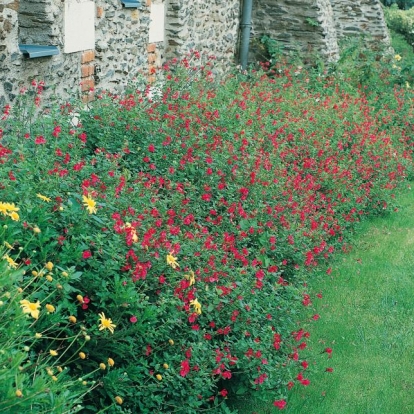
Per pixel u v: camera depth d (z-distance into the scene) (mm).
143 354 3461
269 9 12461
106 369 3385
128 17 7836
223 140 6016
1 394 2244
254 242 5258
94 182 3984
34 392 2330
